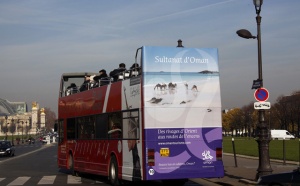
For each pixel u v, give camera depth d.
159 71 15.03
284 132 107.12
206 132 15.33
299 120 124.50
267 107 16.70
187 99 15.23
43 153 54.66
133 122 15.55
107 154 18.00
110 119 17.73
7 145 46.66
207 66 15.55
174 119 15.03
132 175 15.57
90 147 20.12
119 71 18.20
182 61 15.31
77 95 22.33
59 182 19.62
